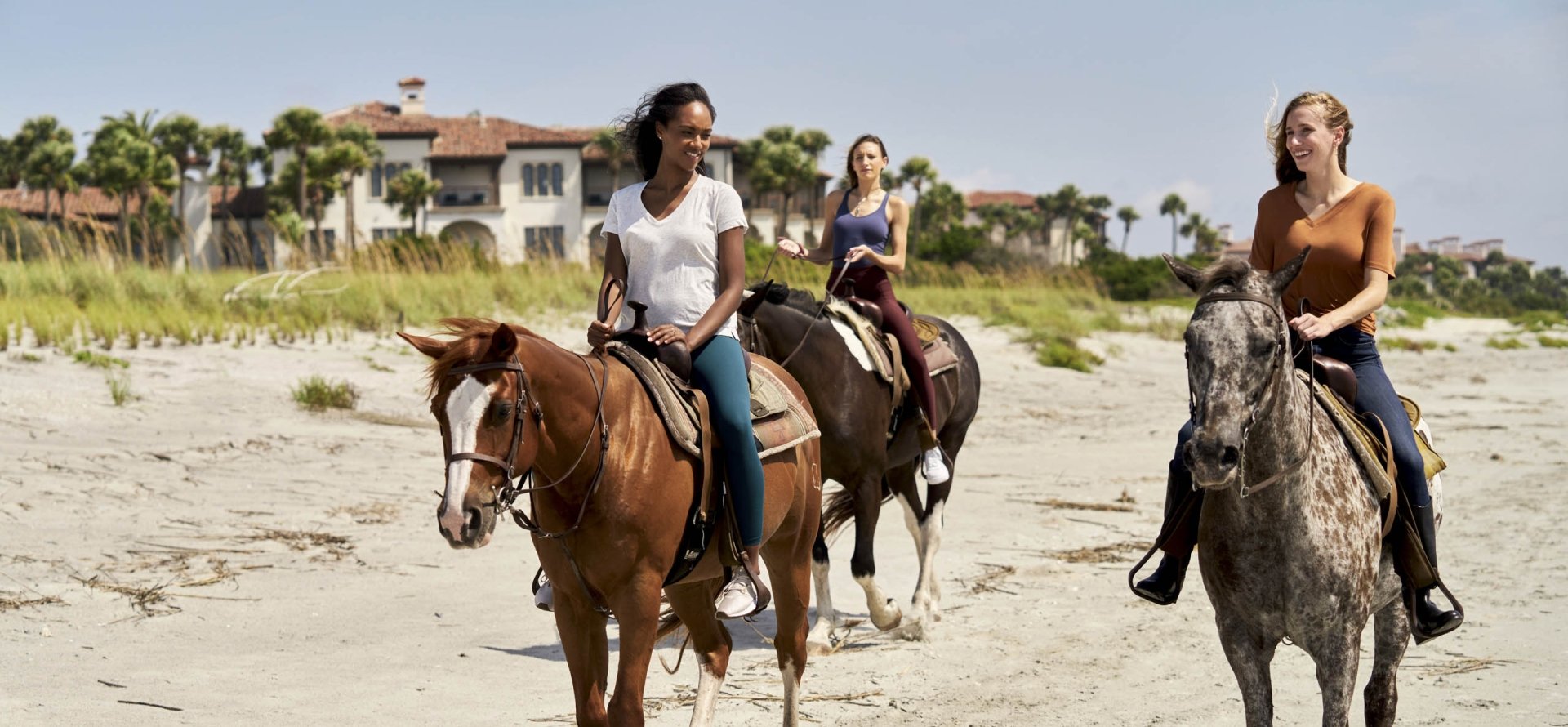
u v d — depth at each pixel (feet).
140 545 27.32
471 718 18.20
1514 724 18.30
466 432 12.40
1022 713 19.21
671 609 17.24
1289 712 19.48
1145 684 20.76
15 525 27.76
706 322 15.51
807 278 88.58
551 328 65.41
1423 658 22.00
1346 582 14.46
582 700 14.44
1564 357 108.58
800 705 19.58
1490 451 49.32
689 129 15.70
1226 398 13.19
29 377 42.55
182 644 21.26
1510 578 27.84
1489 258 597.11
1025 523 34.91
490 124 234.99
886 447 24.62
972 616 25.34
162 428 39.42
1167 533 15.90
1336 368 16.01
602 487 13.88
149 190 200.85
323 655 21.08
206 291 61.05
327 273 69.21
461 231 219.20
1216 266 14.28
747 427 15.40
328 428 42.39
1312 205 16.42
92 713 17.40
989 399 65.21
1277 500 14.15
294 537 29.01
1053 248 334.85
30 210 209.05
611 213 16.38
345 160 199.72
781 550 16.98
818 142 240.12
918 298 96.07
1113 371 79.10
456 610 24.27
